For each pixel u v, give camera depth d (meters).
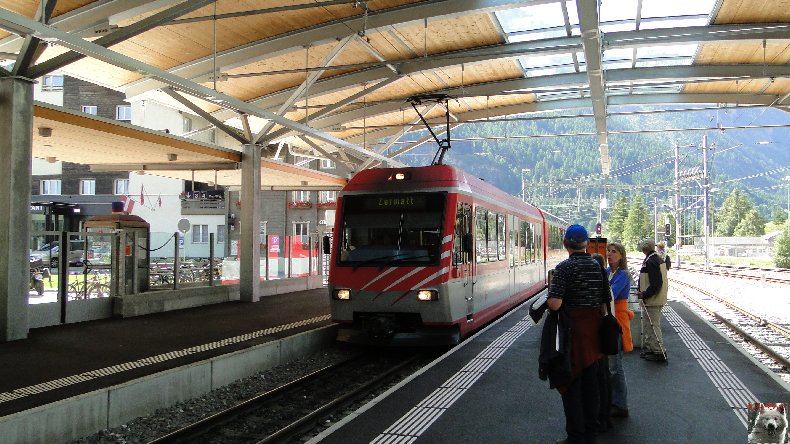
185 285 19.48
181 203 47.88
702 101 23.84
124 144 15.99
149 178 47.94
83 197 47.59
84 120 13.37
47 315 13.53
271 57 17.20
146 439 7.47
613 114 24.98
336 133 28.08
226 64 16.69
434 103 22.89
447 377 8.48
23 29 8.89
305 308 17.59
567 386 5.08
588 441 5.17
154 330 13.23
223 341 11.93
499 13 15.97
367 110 23.61
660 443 5.69
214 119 18.53
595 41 13.95
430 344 11.88
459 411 6.80
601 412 5.88
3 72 11.45
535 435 5.97
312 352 13.05
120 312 15.21
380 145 29.31
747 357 9.77
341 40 15.99
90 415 7.45
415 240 12.05
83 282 14.84
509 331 12.74
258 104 21.42
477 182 14.30
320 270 26.84
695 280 37.06
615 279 6.69
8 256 11.48
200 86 12.25
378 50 18.09
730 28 16.30
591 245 15.61
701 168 49.41
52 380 8.62
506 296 16.42
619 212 122.31
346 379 10.94
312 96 20.14
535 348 10.72
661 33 16.59
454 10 14.64
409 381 8.25
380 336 11.81
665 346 10.83
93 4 13.09
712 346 10.81
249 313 16.36
